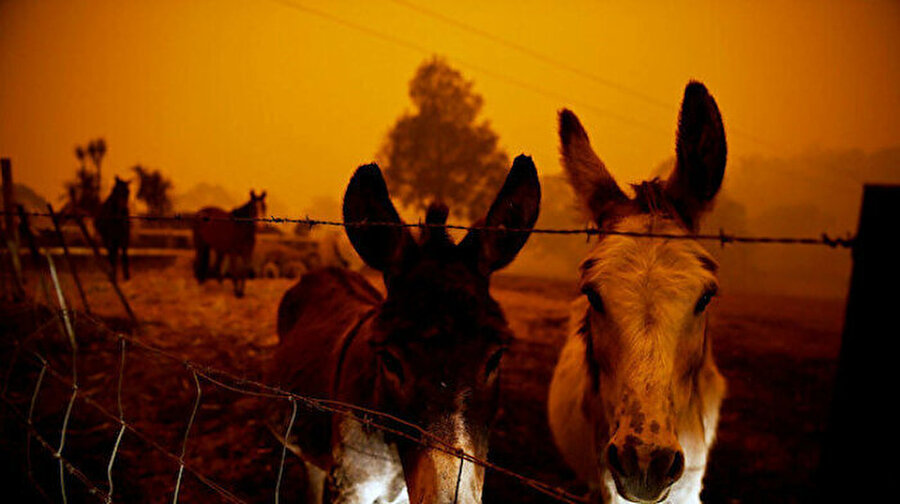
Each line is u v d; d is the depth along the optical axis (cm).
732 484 434
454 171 2806
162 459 396
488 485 398
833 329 1296
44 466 371
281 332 369
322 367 254
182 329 764
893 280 123
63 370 543
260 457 405
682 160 215
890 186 122
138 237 1728
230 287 1155
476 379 165
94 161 3269
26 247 1059
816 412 619
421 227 174
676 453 163
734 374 781
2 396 321
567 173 244
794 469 464
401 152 2816
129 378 539
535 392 608
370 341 180
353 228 186
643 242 183
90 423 441
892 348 125
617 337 180
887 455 126
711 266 185
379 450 203
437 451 156
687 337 179
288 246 1555
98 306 853
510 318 1049
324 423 241
